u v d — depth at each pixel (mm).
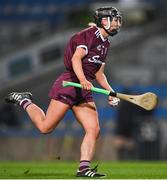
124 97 19016
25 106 19750
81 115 18844
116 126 40438
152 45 57812
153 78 55875
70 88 18812
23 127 46250
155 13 60688
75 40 18922
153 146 39438
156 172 21469
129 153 39281
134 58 56969
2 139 40781
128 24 59531
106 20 19016
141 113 39094
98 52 19109
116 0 61125
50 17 63125
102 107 47781
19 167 24469
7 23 63156
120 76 55562
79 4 62344
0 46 61125
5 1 64875
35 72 57062
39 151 39906
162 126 45469
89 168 18406
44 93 55312
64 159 39281
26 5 64750
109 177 18328
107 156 39281
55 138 39688
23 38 61719
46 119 19141
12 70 58938
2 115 45906
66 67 19172
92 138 18625
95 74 19734
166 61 57094
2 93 55750
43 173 20266
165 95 47938
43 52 59125
